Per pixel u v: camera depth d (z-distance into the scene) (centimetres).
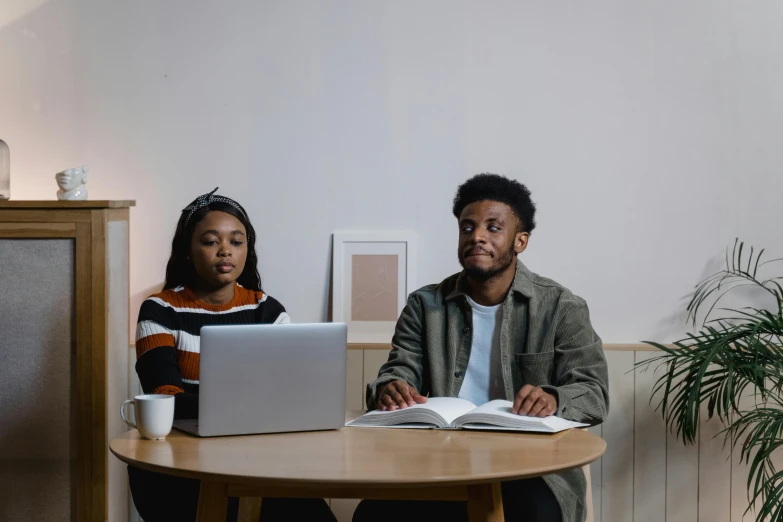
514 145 300
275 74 302
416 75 301
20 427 252
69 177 262
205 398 176
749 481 251
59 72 304
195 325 236
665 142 299
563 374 218
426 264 302
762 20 297
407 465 154
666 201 299
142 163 304
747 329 264
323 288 304
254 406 179
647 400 294
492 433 183
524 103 300
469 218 223
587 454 163
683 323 299
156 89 303
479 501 162
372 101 302
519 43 300
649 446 295
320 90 302
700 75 298
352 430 186
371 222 303
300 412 183
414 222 302
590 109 300
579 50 299
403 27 300
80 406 250
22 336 251
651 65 299
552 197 300
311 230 303
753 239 298
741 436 293
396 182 302
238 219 243
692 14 298
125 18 303
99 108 304
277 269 304
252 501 213
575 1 299
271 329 179
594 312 301
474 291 229
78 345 249
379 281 301
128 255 277
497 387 226
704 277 299
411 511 213
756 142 298
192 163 303
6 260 251
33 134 304
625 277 300
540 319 223
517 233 228
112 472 257
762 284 297
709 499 295
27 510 252
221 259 235
